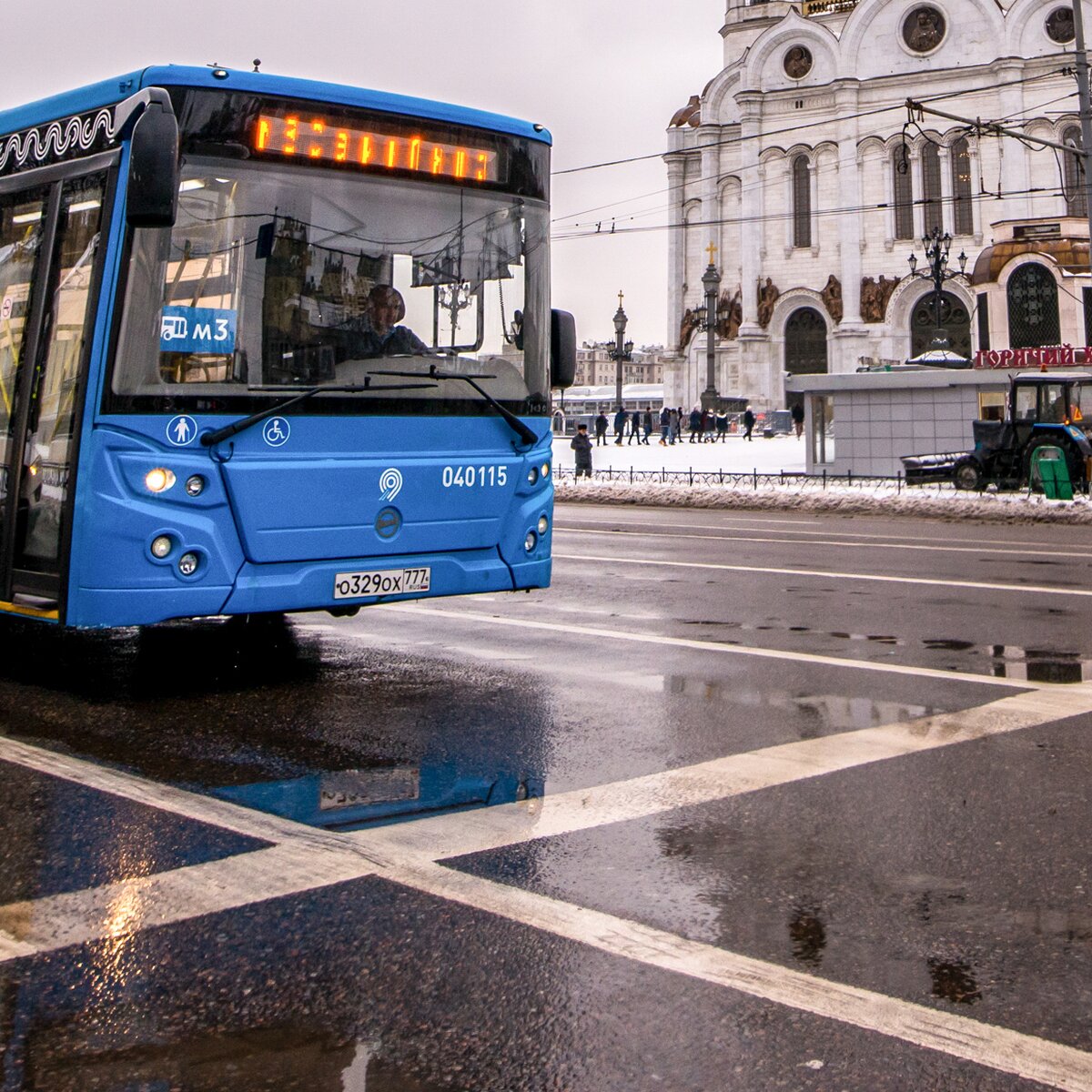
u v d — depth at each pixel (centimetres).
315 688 781
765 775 574
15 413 780
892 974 367
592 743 641
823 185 7438
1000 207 7025
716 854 470
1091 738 634
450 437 804
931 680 786
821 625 1006
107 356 704
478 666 849
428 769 593
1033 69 6944
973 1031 331
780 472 3594
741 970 369
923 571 1378
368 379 769
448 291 806
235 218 729
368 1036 333
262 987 361
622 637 959
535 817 516
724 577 1332
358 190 771
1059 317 5525
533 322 850
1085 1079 307
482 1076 312
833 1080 307
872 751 615
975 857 463
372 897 428
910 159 7225
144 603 705
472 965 374
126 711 722
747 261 7594
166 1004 353
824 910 415
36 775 586
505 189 834
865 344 7325
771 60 7500
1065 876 443
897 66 7250
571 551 1631
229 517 728
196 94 719
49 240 767
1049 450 2686
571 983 362
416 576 791
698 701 734
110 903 425
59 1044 331
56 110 781
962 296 7112
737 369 7688
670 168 8112
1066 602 1121
